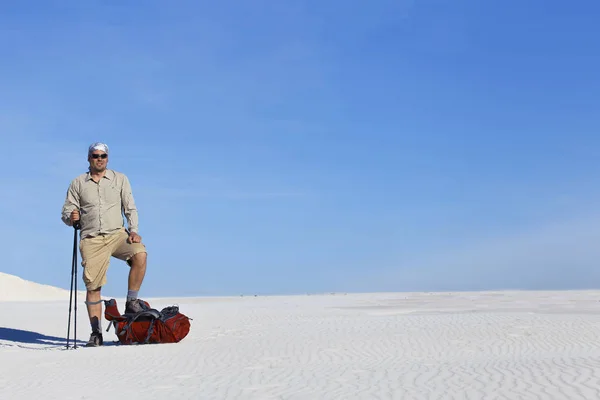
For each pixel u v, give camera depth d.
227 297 38.84
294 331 13.05
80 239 11.73
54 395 6.71
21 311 22.31
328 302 27.62
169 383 7.26
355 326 14.02
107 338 13.34
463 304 23.88
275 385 7.00
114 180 11.95
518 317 15.55
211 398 6.42
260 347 10.30
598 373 7.23
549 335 11.76
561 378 6.99
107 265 11.73
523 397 6.14
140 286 11.97
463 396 6.24
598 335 11.68
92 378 7.68
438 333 12.27
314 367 8.20
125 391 6.86
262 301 30.19
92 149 11.83
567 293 35.88
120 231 11.88
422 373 7.55
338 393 6.50
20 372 8.23
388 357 9.18
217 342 11.19
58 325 16.12
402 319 15.68
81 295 43.09
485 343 10.77
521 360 8.58
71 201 11.82
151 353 9.77
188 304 27.23
